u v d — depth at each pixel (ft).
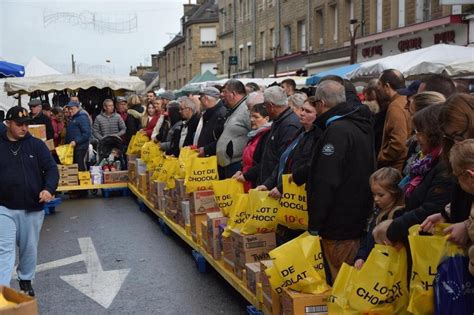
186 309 18.66
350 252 14.02
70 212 36.32
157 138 34.17
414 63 34.50
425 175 11.62
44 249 27.14
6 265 18.38
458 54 33.96
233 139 22.62
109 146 43.39
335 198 13.87
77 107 42.60
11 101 71.67
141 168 36.96
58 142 47.47
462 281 9.58
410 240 10.43
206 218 21.26
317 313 12.80
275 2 105.60
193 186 22.38
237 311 18.29
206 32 171.22
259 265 16.15
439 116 10.54
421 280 10.27
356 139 13.71
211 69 172.14
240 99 22.98
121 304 19.39
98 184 41.57
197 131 27.22
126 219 33.60
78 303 19.62
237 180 19.92
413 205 11.50
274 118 18.34
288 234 16.67
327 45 84.38
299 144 15.69
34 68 73.56
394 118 17.54
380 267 11.16
